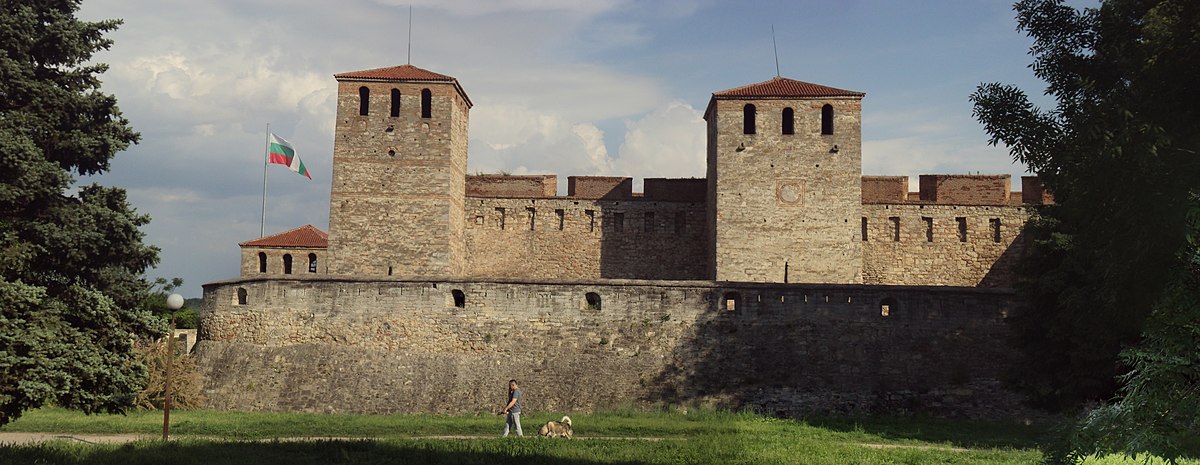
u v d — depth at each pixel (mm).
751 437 35812
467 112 65562
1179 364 17531
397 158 60094
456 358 48531
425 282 49406
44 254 26141
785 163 59500
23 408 25453
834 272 58656
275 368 48688
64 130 27125
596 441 32781
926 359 47719
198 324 52969
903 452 31703
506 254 64000
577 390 47438
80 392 25281
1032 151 20141
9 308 24141
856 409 46562
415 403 47094
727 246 58969
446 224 59719
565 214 64312
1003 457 30781
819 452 31062
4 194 24609
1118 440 18406
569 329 48844
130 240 27281
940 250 62531
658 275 63625
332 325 49250
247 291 50656
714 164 60625
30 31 26484
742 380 47438
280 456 27453
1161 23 19172
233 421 40250
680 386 47500
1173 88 18453
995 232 62719
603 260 63875
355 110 60500
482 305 49125
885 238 62469
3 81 25828
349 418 42625
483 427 38500
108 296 27062
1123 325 21047
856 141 59562
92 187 27453
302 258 74438
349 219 59688
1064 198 22047
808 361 47844
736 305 48938
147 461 25922
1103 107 19031
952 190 63406
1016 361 47281
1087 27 21500
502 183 65000
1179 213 16891
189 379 47750
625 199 64438
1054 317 42344
